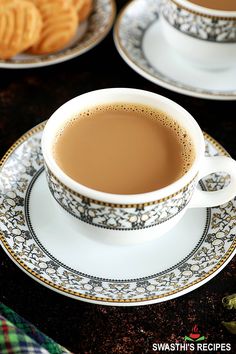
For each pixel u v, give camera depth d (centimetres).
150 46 52
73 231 38
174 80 50
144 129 39
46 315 36
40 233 37
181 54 50
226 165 36
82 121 39
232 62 50
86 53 53
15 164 40
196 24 48
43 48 51
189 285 35
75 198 34
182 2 47
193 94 47
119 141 38
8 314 35
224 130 47
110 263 36
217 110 49
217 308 37
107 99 39
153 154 37
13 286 37
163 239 38
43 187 40
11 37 50
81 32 54
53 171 34
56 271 35
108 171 36
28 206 39
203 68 50
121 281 35
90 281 35
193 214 39
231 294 37
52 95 49
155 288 35
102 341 35
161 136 38
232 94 47
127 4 54
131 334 35
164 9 50
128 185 35
